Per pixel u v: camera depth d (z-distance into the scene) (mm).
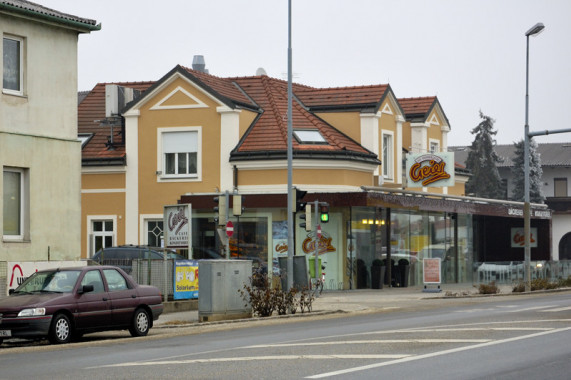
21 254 25969
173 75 43844
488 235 58688
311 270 41344
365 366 13406
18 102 26047
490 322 21266
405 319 23906
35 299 19312
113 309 20500
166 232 29469
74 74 27734
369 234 42594
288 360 14273
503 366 13352
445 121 53875
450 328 19703
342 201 40469
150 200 44094
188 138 43812
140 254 34281
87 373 13305
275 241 41250
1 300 19734
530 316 23219
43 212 26688
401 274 44125
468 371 12859
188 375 12820
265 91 46625
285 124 43781
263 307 26703
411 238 45781
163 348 17406
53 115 27094
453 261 49938
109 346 18422
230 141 42969
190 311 28875
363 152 44188
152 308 21609
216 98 43250
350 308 29719
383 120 46750
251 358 14672
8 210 26016
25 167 26234
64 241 27266
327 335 19062
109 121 45500
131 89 47000
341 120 45969
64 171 27328
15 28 26000
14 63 26234
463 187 58062
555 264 49031
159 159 44031
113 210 44688
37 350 18016
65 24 27203
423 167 44094
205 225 42062
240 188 42719
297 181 42188
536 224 58375
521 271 47000
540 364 13562
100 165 44594
